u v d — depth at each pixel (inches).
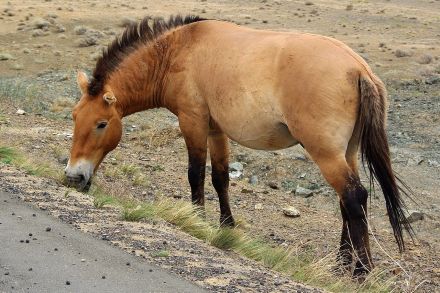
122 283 227.6
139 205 344.5
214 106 351.3
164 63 377.4
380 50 1299.2
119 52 385.1
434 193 503.8
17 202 314.8
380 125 306.2
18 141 534.6
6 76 1018.7
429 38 1525.6
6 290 213.2
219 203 416.2
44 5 1824.6
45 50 1213.1
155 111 750.5
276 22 1759.4
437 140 650.2
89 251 256.4
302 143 312.8
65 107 758.5
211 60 352.2
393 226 308.8
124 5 1925.4
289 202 471.8
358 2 2290.8
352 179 303.7
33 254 247.0
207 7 2005.4
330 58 309.0
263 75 321.4
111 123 377.4
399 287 319.9
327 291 265.4
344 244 326.0
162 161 550.6
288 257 312.8
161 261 257.0
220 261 270.8
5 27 1434.5
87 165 375.6
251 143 340.2
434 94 889.5
